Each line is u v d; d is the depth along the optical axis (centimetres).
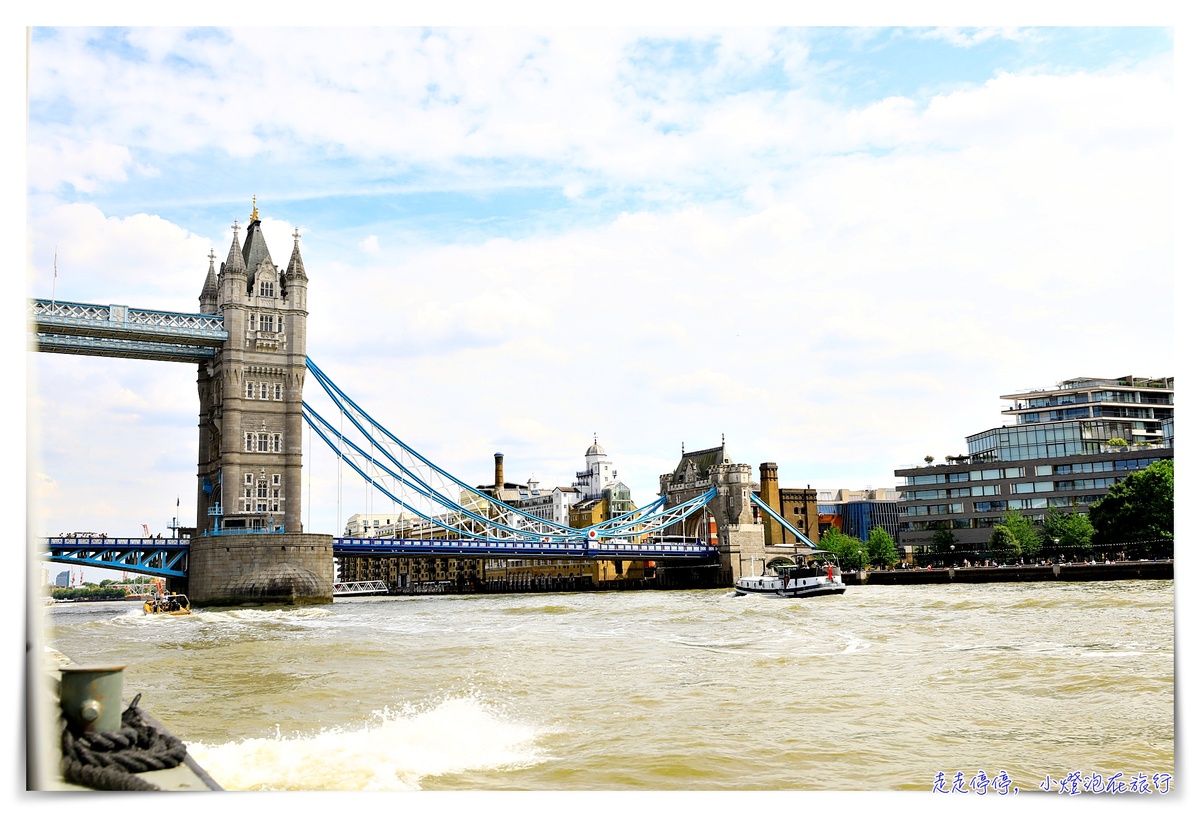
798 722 3075
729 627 7238
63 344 13212
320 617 10112
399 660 5053
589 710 3347
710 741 2784
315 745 2733
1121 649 4691
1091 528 14512
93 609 13562
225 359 13975
